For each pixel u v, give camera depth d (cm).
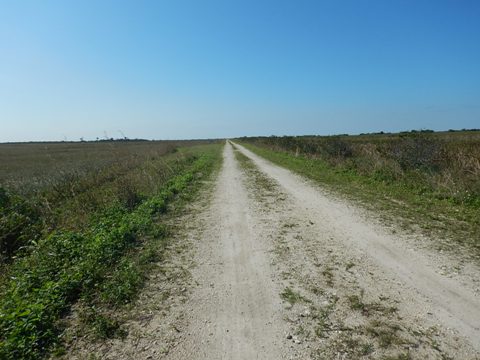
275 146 3897
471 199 988
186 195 1277
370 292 498
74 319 456
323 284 529
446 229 777
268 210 1025
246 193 1317
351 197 1159
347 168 1766
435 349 367
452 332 396
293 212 990
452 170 1221
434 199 1062
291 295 497
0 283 581
